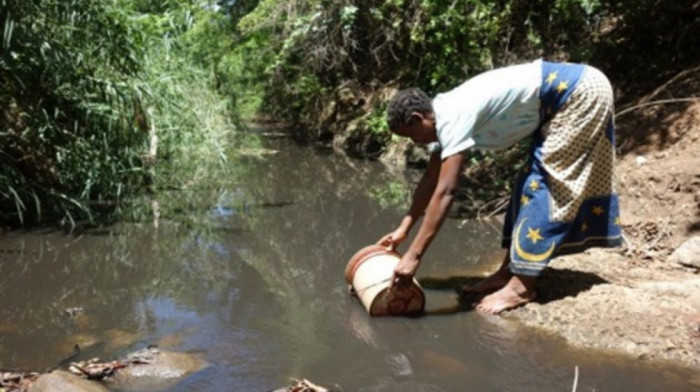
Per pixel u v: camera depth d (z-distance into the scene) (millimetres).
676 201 4965
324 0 10812
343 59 11508
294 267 4934
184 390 3012
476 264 4871
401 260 3814
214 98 9641
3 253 5082
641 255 4605
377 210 6785
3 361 3283
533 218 3848
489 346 3502
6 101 5965
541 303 3932
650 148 5547
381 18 10047
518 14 8125
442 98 3754
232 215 6508
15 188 5828
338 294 4328
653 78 6551
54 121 6023
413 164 9336
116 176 6523
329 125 11922
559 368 3248
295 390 2986
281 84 13062
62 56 5895
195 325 3783
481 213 6320
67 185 6273
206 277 4688
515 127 3811
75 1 5965
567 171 3758
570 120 3705
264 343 3541
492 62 8156
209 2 11500
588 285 4066
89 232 5715
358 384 3098
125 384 3062
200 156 8625
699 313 3668
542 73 3746
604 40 7375
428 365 3299
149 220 6180
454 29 7984
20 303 4113
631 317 3672
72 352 3400
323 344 3543
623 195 5336
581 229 3879
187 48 9414
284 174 8805
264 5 12062
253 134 12805
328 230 6016
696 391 3018
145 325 3775
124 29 6422
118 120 6496
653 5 6734
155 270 4816
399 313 3938
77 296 4254
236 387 3043
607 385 3080
